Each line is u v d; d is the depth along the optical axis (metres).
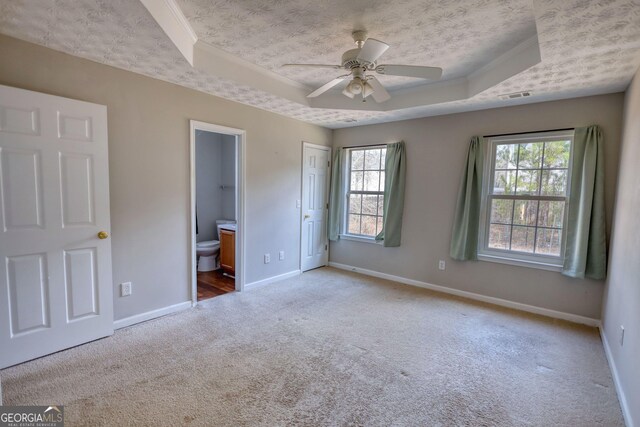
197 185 5.28
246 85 3.07
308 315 3.25
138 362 2.33
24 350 2.25
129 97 2.76
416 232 4.30
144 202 2.93
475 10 2.04
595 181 3.02
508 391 2.09
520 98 3.21
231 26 2.33
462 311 3.44
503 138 3.60
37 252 2.27
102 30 2.00
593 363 2.45
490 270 3.73
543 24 1.80
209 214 5.48
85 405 1.87
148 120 2.90
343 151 5.05
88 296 2.55
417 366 2.36
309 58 2.91
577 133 3.12
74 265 2.45
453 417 1.84
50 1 1.67
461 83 3.29
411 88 3.63
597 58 2.23
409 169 4.33
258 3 2.01
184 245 3.29
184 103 3.16
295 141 4.51
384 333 2.88
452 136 3.95
